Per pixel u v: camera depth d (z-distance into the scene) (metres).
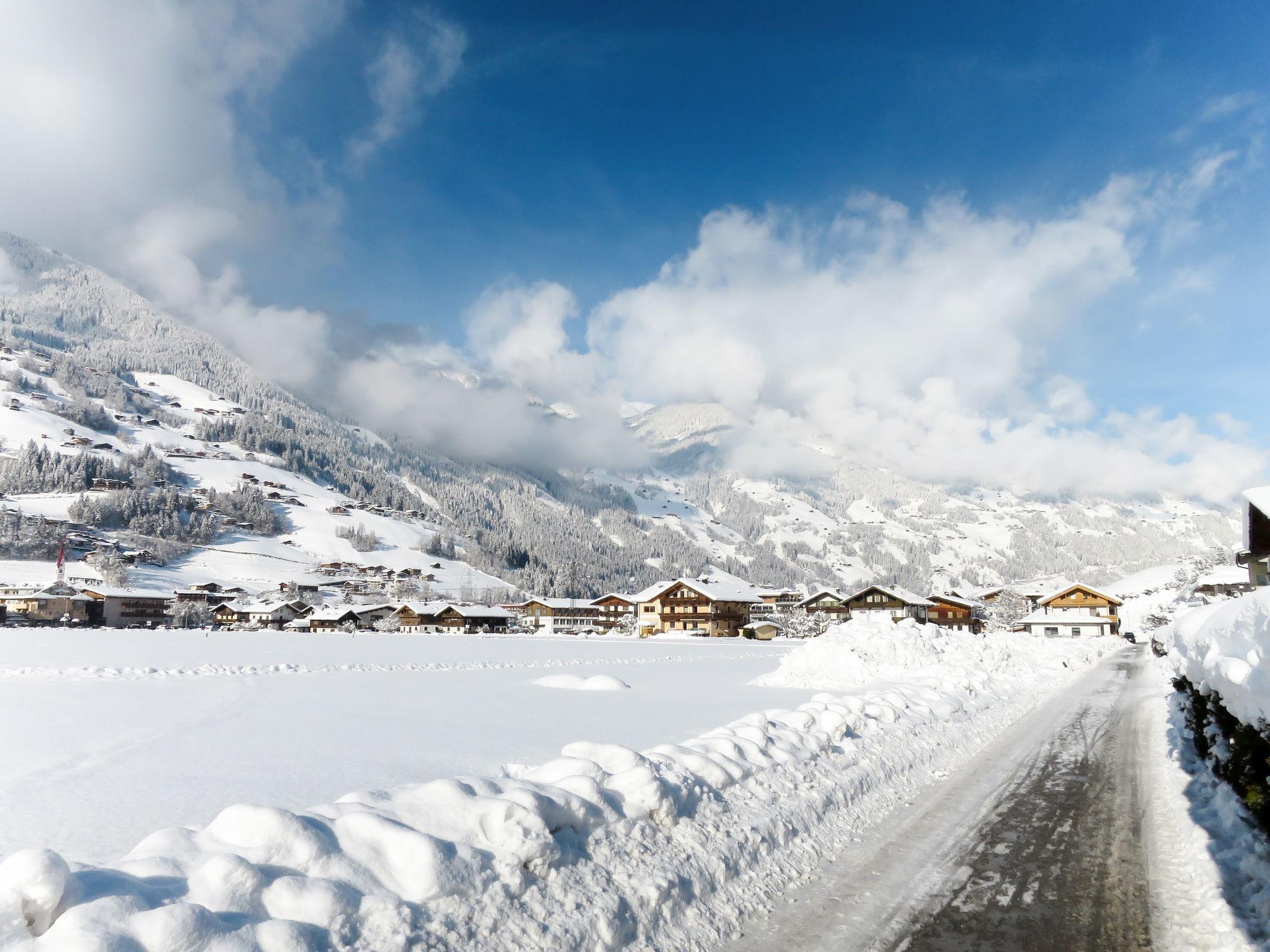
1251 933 6.11
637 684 27.34
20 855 4.12
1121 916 6.64
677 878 6.43
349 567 188.38
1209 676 7.82
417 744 13.80
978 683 23.14
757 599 118.31
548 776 7.46
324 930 4.46
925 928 6.38
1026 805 10.43
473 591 176.25
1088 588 91.62
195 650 44.69
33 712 18.06
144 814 8.82
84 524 163.12
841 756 11.38
